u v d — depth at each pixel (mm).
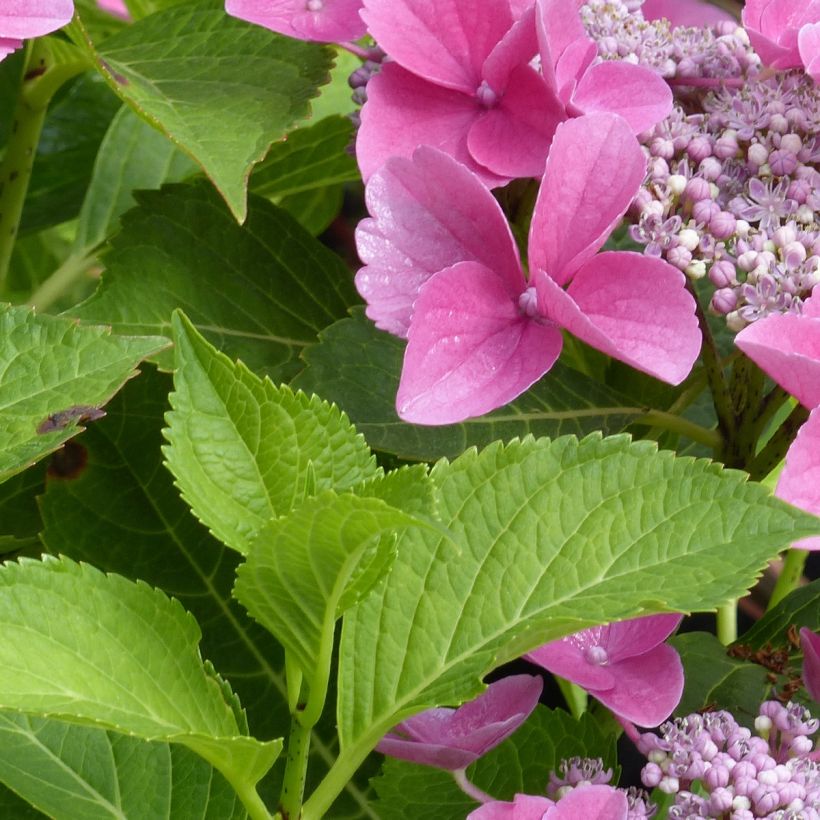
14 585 483
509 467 509
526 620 500
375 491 486
